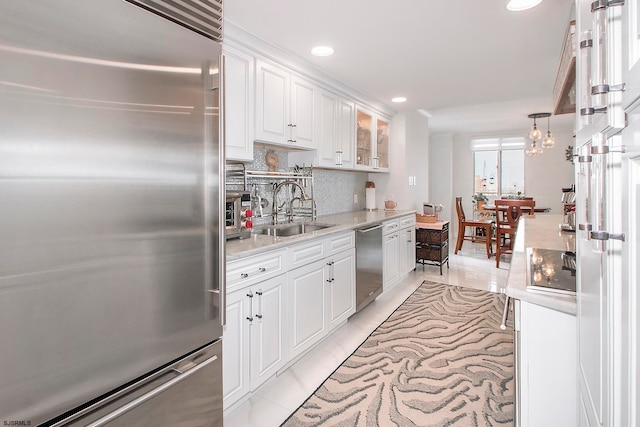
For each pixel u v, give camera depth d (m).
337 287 2.78
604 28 0.67
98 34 0.97
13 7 0.80
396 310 3.38
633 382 0.58
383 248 3.64
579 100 1.00
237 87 2.20
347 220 3.38
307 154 3.10
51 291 0.89
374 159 4.17
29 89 0.83
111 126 1.01
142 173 1.09
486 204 7.40
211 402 1.38
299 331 2.32
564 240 2.36
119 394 1.06
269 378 2.07
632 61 0.56
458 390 2.05
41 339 0.88
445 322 3.07
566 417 1.17
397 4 1.94
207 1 1.36
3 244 0.81
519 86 3.54
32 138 0.84
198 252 1.29
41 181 0.86
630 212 0.60
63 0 0.89
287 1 1.89
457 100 4.09
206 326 1.33
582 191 0.96
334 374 2.23
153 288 1.14
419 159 5.30
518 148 7.59
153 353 1.15
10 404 0.83
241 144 2.23
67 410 0.94
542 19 2.12
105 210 1.00
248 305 1.89
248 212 2.36
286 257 2.19
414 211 4.66
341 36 2.33
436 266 5.27
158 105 1.14
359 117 3.91
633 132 0.57
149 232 1.12
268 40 2.36
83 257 0.95
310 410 1.88
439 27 2.22
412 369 2.28
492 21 2.14
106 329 1.01
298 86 2.80
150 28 1.11
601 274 0.75
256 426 1.75
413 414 1.84
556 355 1.18
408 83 3.41
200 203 1.29
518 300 1.24
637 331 0.57
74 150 0.92
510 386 2.08
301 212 3.39
